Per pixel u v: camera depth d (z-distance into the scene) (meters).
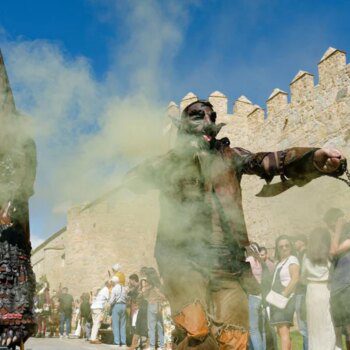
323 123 13.05
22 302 3.16
